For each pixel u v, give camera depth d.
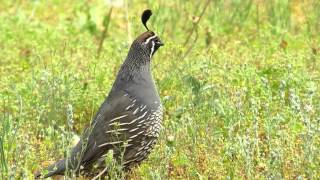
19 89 16.08
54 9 22.92
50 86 15.63
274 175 12.14
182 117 14.51
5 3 23.33
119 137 12.95
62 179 13.47
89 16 20.88
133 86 13.12
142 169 13.05
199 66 16.64
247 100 15.43
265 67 17.06
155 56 17.59
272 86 16.02
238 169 13.06
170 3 21.28
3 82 16.84
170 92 16.19
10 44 19.62
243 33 20.31
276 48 18.20
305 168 12.91
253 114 13.66
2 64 18.83
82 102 15.84
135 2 22.98
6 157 13.12
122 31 21.19
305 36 19.28
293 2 22.11
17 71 17.95
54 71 16.69
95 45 19.77
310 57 17.67
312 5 20.88
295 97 13.48
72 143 13.95
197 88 15.12
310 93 13.94
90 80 16.47
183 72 16.61
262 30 19.75
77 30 20.91
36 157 13.80
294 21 21.20
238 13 20.92
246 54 18.25
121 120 12.94
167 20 20.64
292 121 13.82
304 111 13.91
